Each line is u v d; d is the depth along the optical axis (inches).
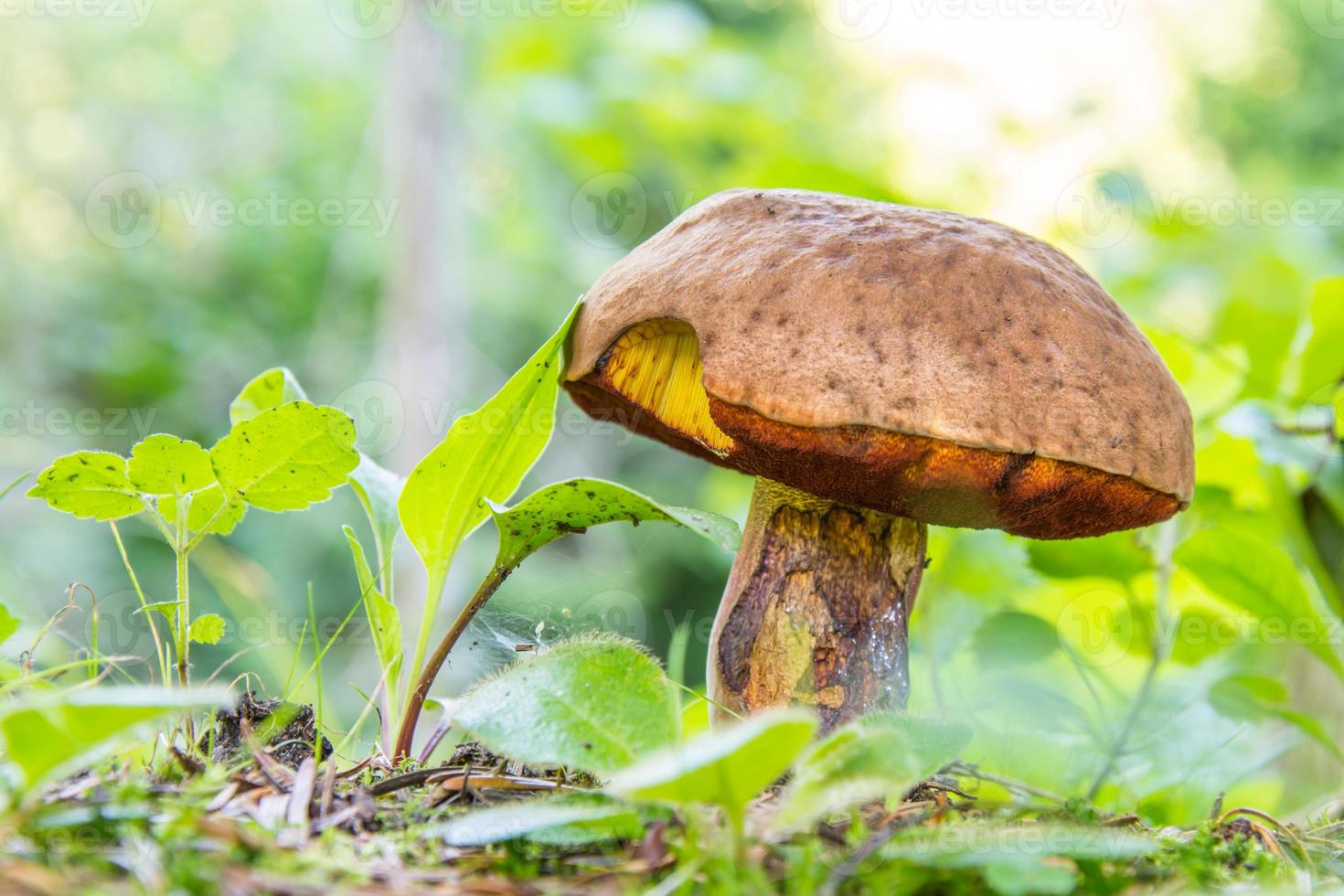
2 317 117.7
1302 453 37.4
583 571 37.1
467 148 111.5
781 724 31.4
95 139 127.5
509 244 117.7
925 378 33.2
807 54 110.3
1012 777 37.0
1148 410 33.7
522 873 32.1
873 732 32.2
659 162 95.5
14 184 126.1
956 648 40.0
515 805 32.5
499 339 117.0
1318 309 38.3
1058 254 34.4
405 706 34.6
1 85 127.0
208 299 125.6
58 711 31.3
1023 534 34.5
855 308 33.3
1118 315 34.3
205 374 120.3
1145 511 33.9
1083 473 33.4
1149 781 37.8
